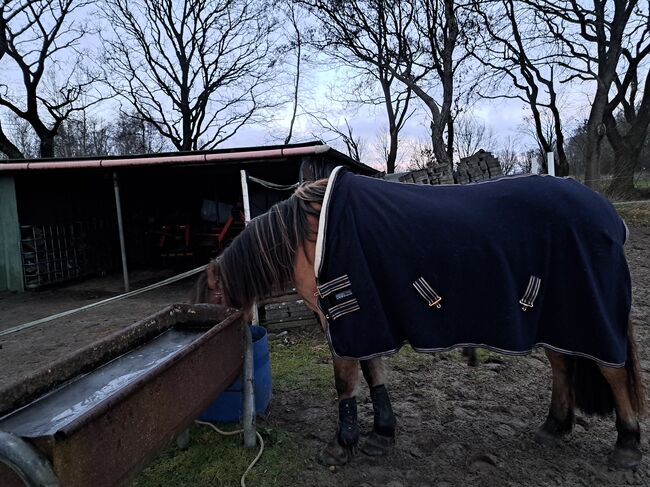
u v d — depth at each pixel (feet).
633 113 46.55
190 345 5.43
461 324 5.86
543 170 53.67
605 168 52.31
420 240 5.85
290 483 6.34
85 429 3.61
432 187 6.60
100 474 3.80
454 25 41.57
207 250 26.08
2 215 21.08
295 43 63.82
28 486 3.29
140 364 6.46
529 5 46.75
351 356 5.90
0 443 3.30
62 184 23.80
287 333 13.71
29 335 14.10
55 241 22.85
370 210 6.05
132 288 21.84
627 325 6.08
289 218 6.62
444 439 7.37
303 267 6.57
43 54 47.98
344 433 6.75
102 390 5.64
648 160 61.57
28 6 45.98
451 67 43.19
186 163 17.26
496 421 7.89
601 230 5.86
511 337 5.73
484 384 9.40
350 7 50.70
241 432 7.54
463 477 6.40
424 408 8.43
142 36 60.18
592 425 7.69
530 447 7.06
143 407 4.42
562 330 5.93
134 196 28.55
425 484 6.27
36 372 5.38
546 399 8.71
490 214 5.99
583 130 57.88
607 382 6.47
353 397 6.88
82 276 24.56
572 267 5.83
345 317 5.90
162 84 62.23
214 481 6.40
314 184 6.80
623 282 6.00
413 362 10.68
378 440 6.93
